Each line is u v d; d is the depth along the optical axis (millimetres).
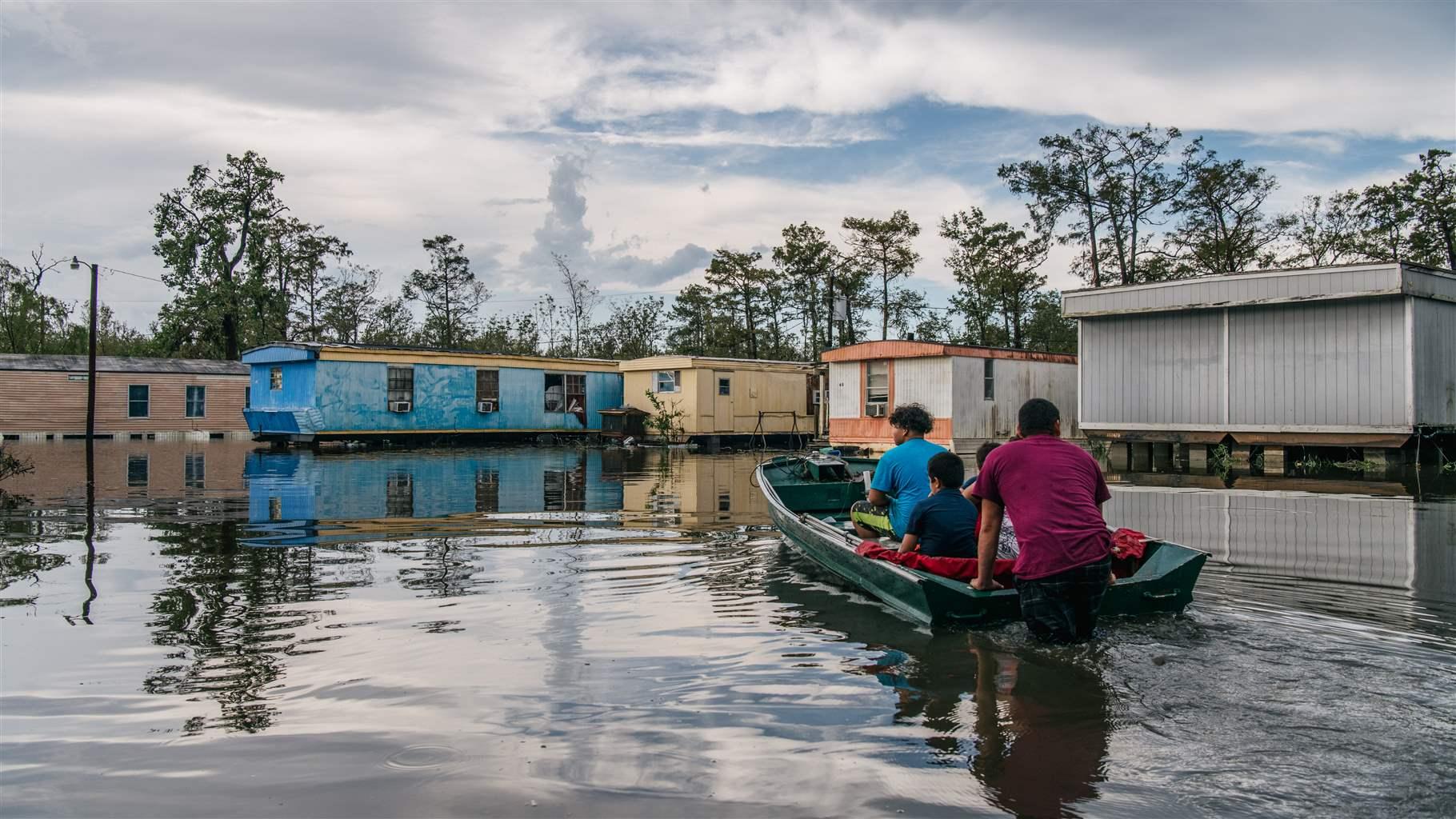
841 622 4930
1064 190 29562
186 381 31812
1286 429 16047
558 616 5070
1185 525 8672
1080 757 3074
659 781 2893
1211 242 28312
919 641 4551
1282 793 2799
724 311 40344
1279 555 6957
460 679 3938
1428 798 2762
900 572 4848
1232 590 5652
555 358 29234
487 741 3242
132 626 4820
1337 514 9492
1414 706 3564
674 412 27266
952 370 21000
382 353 25297
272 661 4203
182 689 3795
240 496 11570
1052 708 3561
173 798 2783
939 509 5398
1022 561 4602
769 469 10312
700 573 6332
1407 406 14711
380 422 25250
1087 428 18953
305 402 24484
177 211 37906
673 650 4383
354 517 9516
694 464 18656
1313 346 15859
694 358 26672
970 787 2850
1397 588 5730
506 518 9406
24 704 3623
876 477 6336
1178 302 17234
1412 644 4426
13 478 14023
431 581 6062
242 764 3041
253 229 39188
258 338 39250
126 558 6895
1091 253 30344
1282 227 27859
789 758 3076
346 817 2646
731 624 4910
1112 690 3770
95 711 3543
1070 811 2684
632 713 3523
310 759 3078
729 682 3893
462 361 26938
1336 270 15242
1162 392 17844
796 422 29562
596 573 6324
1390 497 11234
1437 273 15281
